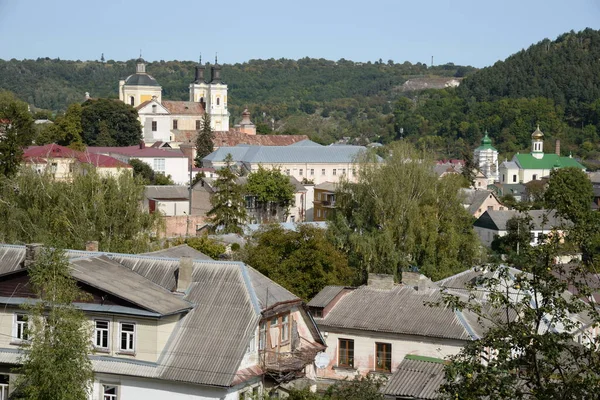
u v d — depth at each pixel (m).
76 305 52.72
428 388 50.75
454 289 68.75
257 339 54.31
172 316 52.88
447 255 110.19
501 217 174.25
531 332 34.59
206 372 50.88
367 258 104.75
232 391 51.47
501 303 36.38
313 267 85.88
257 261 87.06
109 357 52.31
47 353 48.19
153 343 51.84
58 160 161.25
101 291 52.53
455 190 117.25
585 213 37.22
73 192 95.12
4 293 54.19
